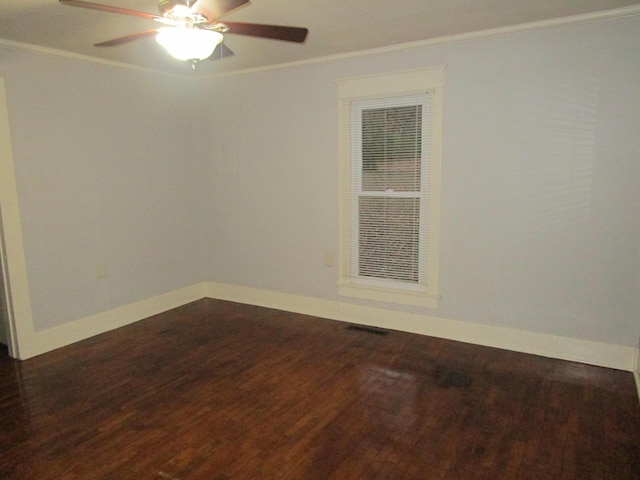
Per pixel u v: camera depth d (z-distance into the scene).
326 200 4.04
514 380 2.91
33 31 2.92
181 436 2.34
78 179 3.62
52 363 3.25
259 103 4.24
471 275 3.49
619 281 3.00
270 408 2.61
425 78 3.43
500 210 3.32
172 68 4.10
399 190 3.71
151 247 4.28
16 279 3.27
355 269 4.03
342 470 2.07
